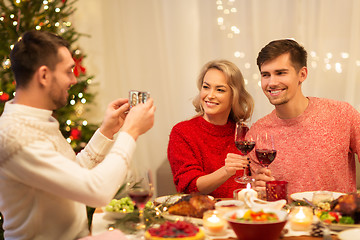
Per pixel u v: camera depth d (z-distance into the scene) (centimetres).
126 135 155
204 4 398
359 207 152
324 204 163
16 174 145
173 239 133
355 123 238
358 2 352
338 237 143
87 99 387
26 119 151
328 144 234
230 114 261
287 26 373
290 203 180
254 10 380
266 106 379
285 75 229
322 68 366
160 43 416
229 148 253
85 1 421
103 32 423
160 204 186
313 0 364
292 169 236
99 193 144
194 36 405
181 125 256
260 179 199
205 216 154
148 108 162
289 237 149
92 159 186
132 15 418
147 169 149
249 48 388
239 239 139
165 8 410
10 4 396
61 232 159
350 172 244
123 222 165
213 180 221
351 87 359
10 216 157
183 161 245
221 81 246
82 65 419
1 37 353
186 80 412
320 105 240
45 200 154
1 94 330
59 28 388
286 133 240
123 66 425
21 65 154
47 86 156
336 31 360
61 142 165
